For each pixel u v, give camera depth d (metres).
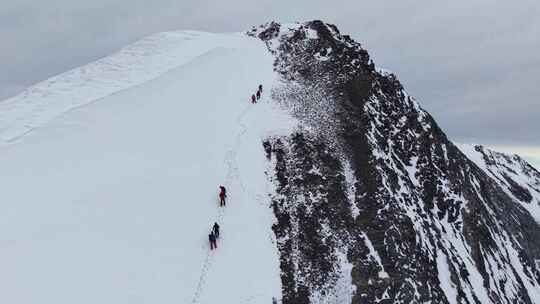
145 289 27.75
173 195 34.16
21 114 45.19
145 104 44.09
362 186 40.03
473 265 46.47
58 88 50.81
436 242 42.69
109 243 29.80
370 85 51.66
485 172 98.06
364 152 42.81
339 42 57.47
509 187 103.00
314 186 38.66
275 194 37.41
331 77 51.25
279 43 57.78
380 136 46.97
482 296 43.56
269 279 31.59
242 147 40.06
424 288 36.81
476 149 114.94
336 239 35.88
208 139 40.06
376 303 33.81
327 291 33.16
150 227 31.48
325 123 44.66
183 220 32.59
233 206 34.69
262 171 38.81
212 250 31.20
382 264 35.94
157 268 29.08
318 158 40.91
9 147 38.03
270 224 35.16
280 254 33.59
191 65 51.41
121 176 35.16
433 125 59.59
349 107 47.62
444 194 49.00
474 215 51.09
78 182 34.25
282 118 44.25
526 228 81.38
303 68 52.84
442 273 40.38
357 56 55.03
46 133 39.88
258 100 46.28
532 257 72.38
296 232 35.28
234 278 30.27
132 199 33.19
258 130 42.28
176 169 36.53
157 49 57.91
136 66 54.00
